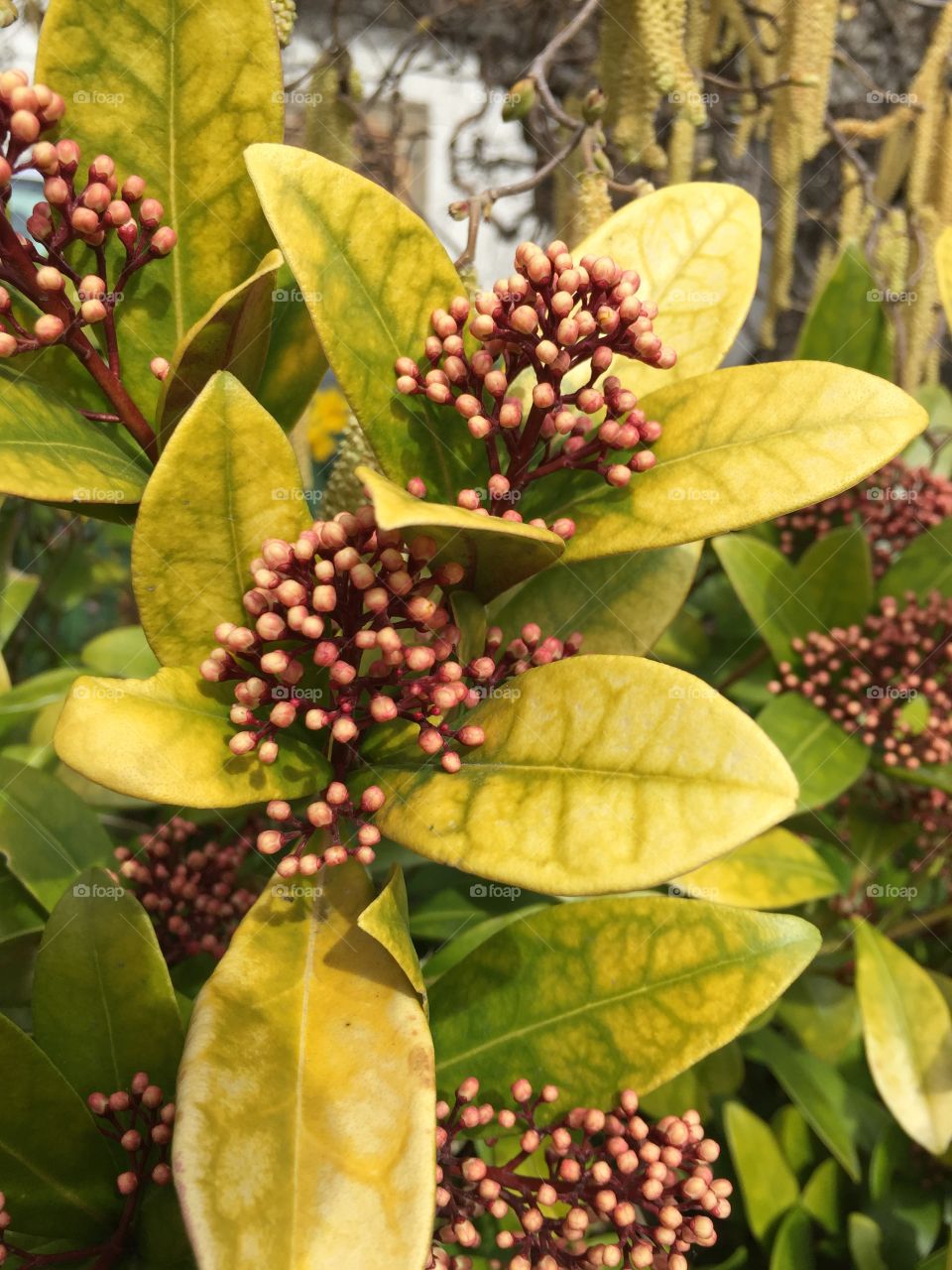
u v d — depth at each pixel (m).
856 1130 0.35
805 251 0.65
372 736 0.21
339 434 0.59
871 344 0.40
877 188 0.48
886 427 0.19
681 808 0.16
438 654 0.21
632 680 0.18
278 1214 0.16
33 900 0.30
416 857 0.32
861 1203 0.33
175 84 0.20
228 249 0.22
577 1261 0.22
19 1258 0.22
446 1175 0.22
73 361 0.22
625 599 0.27
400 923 0.18
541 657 0.22
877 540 0.43
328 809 0.19
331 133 0.34
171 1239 0.22
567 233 0.40
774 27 0.45
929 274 0.43
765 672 0.43
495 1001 0.24
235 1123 0.17
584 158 0.35
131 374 0.23
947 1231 0.32
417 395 0.21
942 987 0.36
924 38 0.62
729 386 0.20
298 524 0.19
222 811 0.32
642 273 0.24
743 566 0.37
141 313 0.22
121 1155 0.23
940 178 0.45
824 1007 0.38
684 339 0.24
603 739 0.18
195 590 0.19
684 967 0.22
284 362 0.24
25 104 0.19
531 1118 0.23
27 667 0.49
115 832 0.39
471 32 0.54
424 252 0.20
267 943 0.19
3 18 0.25
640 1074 0.22
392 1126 0.17
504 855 0.17
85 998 0.23
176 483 0.18
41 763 0.36
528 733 0.19
